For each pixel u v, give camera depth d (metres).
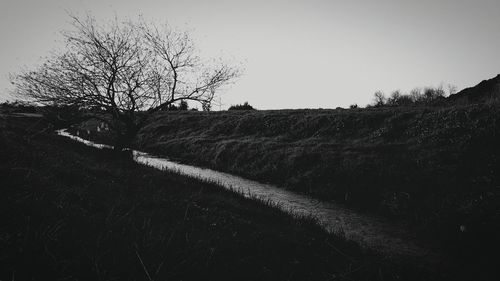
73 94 15.09
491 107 20.33
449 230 11.15
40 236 4.66
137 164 15.96
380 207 14.23
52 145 13.98
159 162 25.17
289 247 7.50
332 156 20.50
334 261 7.35
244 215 9.80
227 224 8.15
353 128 25.72
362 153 20.00
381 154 19.20
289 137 27.86
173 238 6.17
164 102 17.38
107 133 30.12
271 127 31.42
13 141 10.11
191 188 12.48
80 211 6.16
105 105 16.20
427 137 19.86
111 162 14.55
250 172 21.89
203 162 26.03
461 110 21.41
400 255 9.41
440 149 17.72
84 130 38.47
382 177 16.58
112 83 15.80
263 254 6.72
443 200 13.24
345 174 17.80
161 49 16.38
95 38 15.09
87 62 15.23
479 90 31.11
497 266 8.79
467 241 10.25
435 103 31.16
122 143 17.83
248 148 25.92
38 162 8.69
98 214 6.35
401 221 12.82
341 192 16.23
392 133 22.52
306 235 8.89
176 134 36.31
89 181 8.69
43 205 5.75
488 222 10.85
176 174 15.73
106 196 7.79
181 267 5.17
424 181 15.09
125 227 6.05
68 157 11.60
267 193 17.05
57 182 7.47
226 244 6.66
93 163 12.45
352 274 6.83
